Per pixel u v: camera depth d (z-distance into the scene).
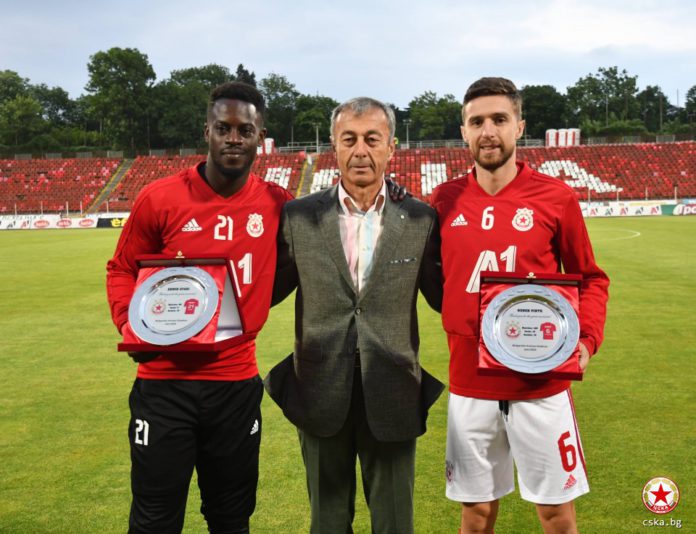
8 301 11.09
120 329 2.83
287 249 3.04
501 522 3.59
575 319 2.75
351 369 2.90
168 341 2.70
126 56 72.50
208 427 2.90
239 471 2.97
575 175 45.12
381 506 2.98
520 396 2.91
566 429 2.93
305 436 3.01
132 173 49.56
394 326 2.92
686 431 4.77
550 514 2.95
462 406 3.02
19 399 5.76
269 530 3.53
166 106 74.12
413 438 2.96
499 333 2.79
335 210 2.95
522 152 48.38
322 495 3.00
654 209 37.88
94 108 73.56
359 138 2.83
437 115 89.50
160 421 2.83
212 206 2.97
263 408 5.51
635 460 4.28
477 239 2.99
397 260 2.92
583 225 3.06
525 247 2.96
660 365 6.53
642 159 46.56
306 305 2.97
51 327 8.95
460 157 48.41
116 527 3.55
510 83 3.01
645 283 11.75
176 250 2.96
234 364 2.91
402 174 46.41
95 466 4.34
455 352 3.04
